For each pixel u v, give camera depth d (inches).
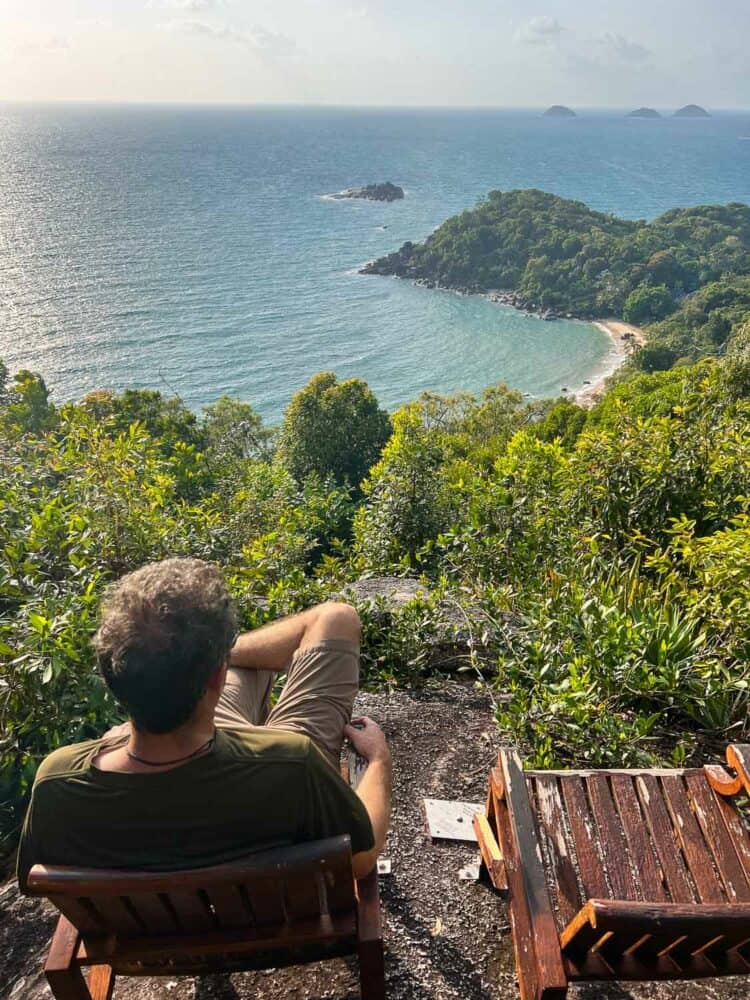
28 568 175.3
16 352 6053.2
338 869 59.4
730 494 257.4
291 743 60.9
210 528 255.1
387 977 92.1
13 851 130.9
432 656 181.0
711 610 171.3
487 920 100.7
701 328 5880.9
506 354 6048.2
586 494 266.7
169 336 6584.6
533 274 7819.9
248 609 190.9
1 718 136.7
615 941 70.7
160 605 56.1
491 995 90.3
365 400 2031.3
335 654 84.9
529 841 83.4
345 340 6446.9
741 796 116.2
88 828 59.3
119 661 54.3
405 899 104.1
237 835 59.2
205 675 56.1
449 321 7022.6
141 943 67.1
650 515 260.1
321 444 1990.7
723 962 74.9
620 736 133.1
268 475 481.4
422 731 148.8
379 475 353.1
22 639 148.6
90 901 61.9
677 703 158.1
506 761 92.7
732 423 281.7
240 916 65.9
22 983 97.0
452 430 2534.5
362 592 234.8
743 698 153.3
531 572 219.1
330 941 72.7
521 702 141.3
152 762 58.3
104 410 1809.8
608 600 182.9
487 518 241.8
